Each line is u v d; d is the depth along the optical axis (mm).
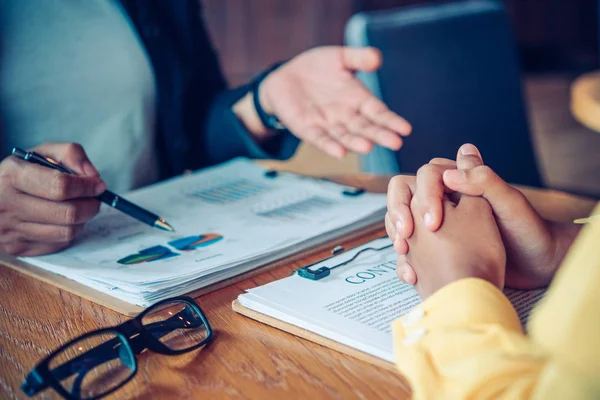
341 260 756
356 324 605
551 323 377
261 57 4824
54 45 1263
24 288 768
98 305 716
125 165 1341
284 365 578
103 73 1298
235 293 729
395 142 1028
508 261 664
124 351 578
